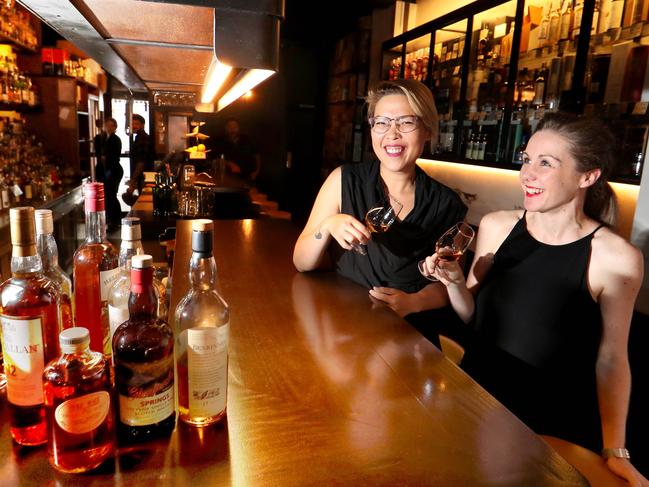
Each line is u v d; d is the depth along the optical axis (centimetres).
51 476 64
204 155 504
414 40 432
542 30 280
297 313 129
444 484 67
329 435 76
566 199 137
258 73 146
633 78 219
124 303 85
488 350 153
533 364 144
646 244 199
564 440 132
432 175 451
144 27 132
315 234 155
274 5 92
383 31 518
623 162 221
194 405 75
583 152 130
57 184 519
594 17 238
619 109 223
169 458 69
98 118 798
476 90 351
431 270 145
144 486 63
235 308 131
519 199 329
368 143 539
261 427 77
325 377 95
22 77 498
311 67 759
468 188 393
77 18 122
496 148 324
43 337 70
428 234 167
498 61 328
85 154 705
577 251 139
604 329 137
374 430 78
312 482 66
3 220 326
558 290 141
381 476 68
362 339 113
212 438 74
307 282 156
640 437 186
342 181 171
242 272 165
